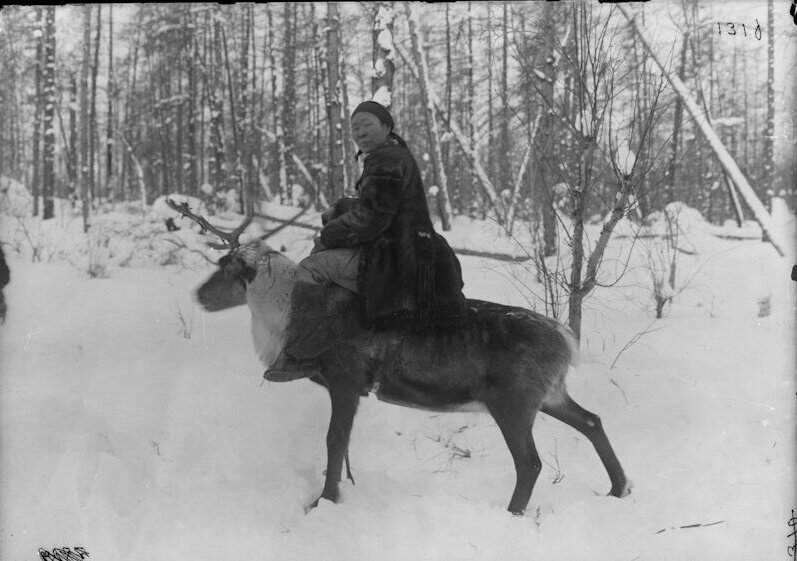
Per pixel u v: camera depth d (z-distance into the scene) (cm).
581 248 647
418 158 2683
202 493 430
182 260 1196
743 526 393
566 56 652
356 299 442
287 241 1146
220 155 2427
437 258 439
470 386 431
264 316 454
